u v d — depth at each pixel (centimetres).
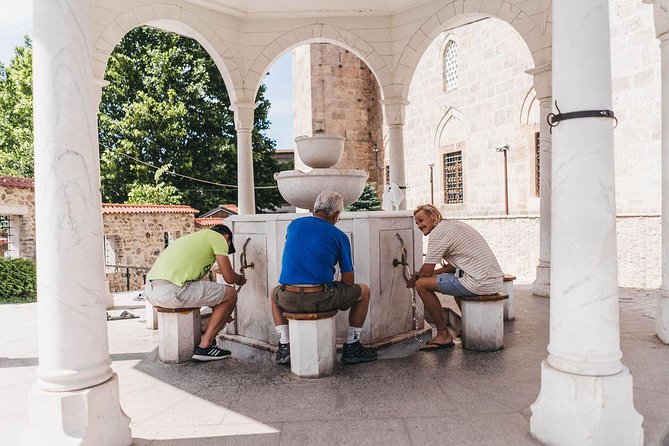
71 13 246
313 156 448
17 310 777
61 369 248
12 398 359
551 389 258
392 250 449
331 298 368
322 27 892
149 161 2206
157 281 419
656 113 910
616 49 982
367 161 2038
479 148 1516
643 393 320
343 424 287
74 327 249
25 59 2386
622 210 988
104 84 734
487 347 430
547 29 692
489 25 1436
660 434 263
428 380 359
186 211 1905
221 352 431
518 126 1353
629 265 957
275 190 2406
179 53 2252
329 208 387
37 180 249
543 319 551
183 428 290
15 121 2445
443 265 469
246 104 895
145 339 527
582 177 250
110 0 726
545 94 697
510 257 1327
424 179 1823
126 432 267
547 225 703
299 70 2117
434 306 444
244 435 278
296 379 369
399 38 886
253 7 871
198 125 2259
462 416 294
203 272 426
